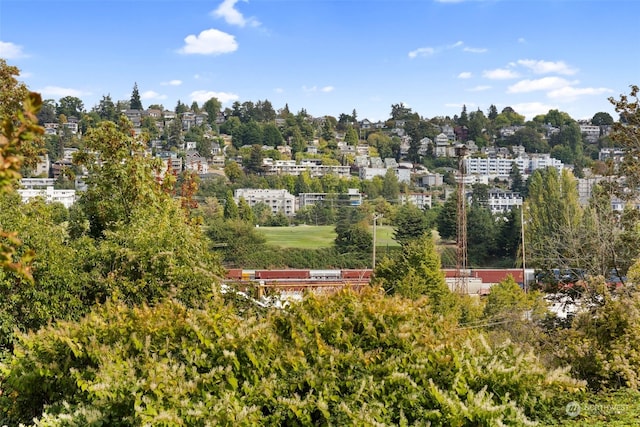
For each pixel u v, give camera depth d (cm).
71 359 614
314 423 538
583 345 809
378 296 669
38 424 539
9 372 621
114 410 530
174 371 535
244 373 554
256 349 562
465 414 528
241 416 498
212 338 577
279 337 600
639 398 706
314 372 564
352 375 569
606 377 780
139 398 504
